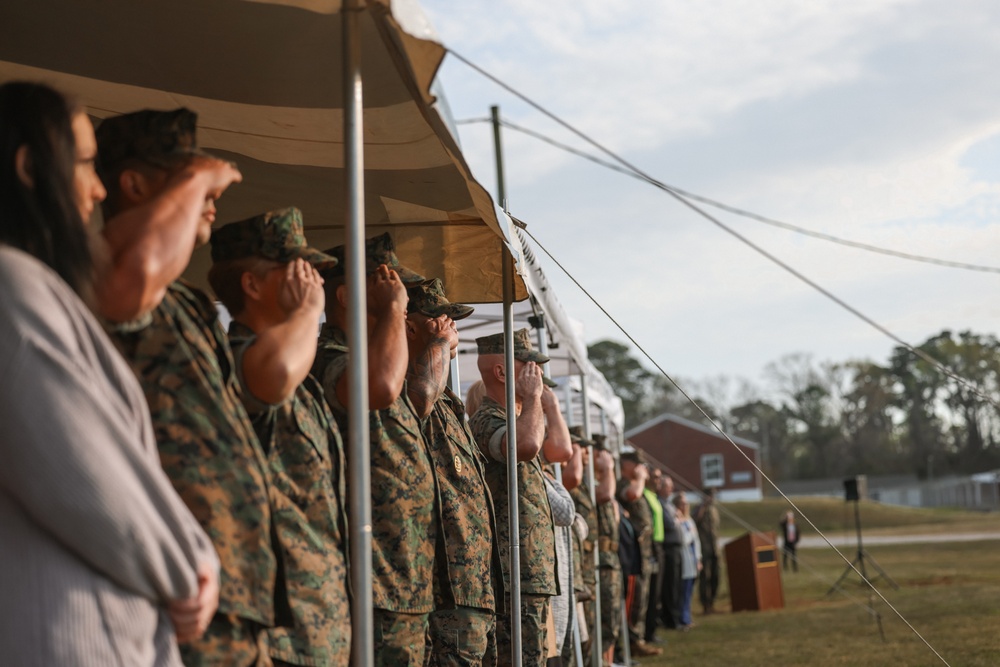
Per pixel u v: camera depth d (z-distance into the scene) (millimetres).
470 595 3969
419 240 4902
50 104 2023
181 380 2361
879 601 16672
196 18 3012
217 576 2031
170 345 2365
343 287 3555
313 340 2689
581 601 6926
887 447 103188
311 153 3996
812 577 23984
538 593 4902
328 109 3588
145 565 1856
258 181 4348
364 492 2691
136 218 2262
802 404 104500
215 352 2498
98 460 1808
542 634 4973
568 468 7020
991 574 21750
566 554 6082
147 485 1906
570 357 9477
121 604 1854
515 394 5020
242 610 2314
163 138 2416
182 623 1970
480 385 5895
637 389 103125
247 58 3256
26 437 1776
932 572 23344
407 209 4668
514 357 5090
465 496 4070
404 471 3521
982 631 12133
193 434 2342
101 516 1796
